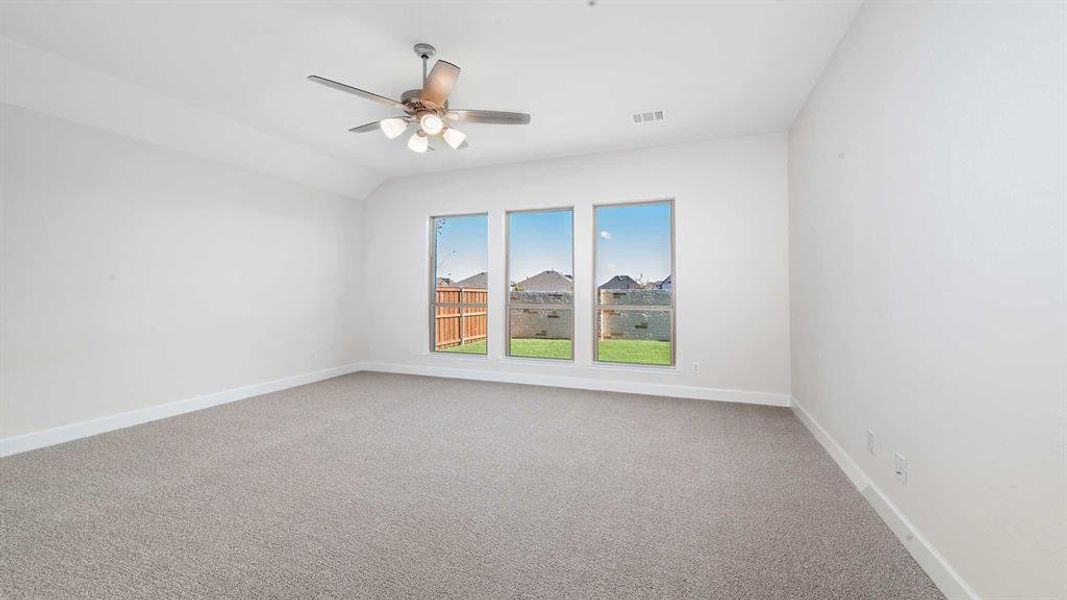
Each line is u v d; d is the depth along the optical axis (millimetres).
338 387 5160
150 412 3814
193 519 2080
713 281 4574
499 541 1897
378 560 1753
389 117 4039
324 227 5695
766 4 2447
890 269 2053
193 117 3908
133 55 2984
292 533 1957
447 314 6230
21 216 3127
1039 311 1168
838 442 2805
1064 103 1086
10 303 3076
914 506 1812
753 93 3518
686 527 2008
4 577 1632
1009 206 1281
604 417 3895
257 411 4098
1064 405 1091
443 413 4023
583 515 2131
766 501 2268
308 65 3127
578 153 5090
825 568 1690
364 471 2678
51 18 2566
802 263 3738
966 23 1490
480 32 2725
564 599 1519
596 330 5246
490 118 3309
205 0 2410
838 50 2809
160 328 3953
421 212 5988
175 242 4078
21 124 3123
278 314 5082
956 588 1490
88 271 3479
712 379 4578
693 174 4664
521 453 2992
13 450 3023
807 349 3588
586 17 2574
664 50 2920
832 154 2914
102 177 3561
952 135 1574
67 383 3342
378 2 2438
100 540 1893
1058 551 1112
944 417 1609
